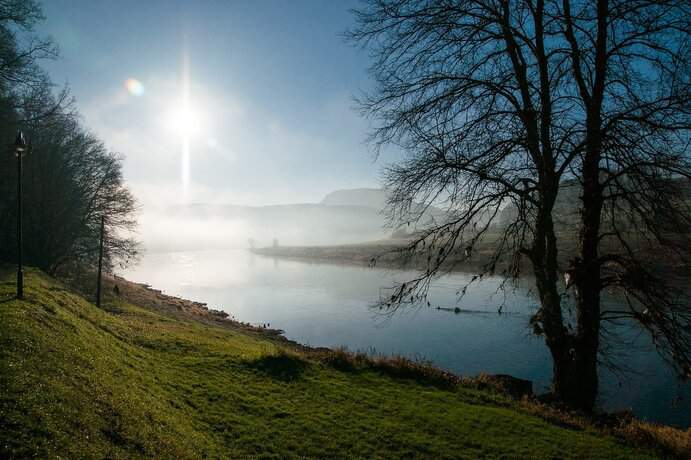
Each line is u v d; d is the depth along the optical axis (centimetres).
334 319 5491
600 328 1304
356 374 1591
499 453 1017
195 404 1120
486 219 1247
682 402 2384
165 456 718
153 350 1570
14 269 2102
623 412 1487
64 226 3681
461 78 1204
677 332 1069
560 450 1039
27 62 2397
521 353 3597
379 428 1120
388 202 1247
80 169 3862
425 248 1267
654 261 1155
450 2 1199
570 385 1252
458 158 1160
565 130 1184
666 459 1030
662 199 1031
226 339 2775
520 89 1267
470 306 5672
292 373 1520
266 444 973
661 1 1036
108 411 751
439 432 1118
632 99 1155
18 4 2244
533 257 1266
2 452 509
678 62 1041
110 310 3048
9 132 2961
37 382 698
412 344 4022
